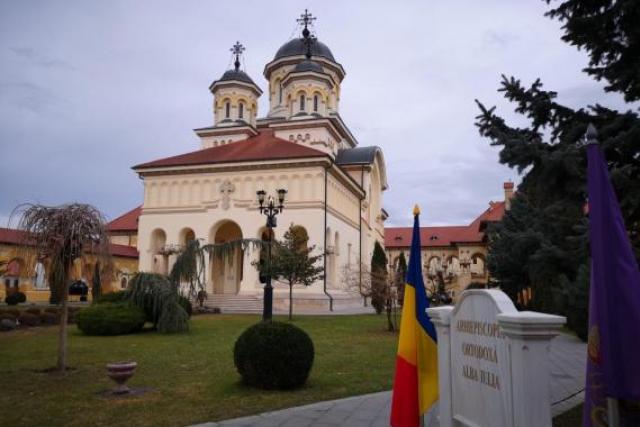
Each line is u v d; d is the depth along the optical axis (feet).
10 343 54.54
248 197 121.08
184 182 126.00
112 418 25.22
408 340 19.60
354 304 135.74
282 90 176.04
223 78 168.86
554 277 25.26
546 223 24.77
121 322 61.93
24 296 118.42
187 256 70.85
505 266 86.43
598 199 13.73
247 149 132.67
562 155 21.53
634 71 21.40
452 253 228.84
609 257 13.34
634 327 12.77
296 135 152.66
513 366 12.92
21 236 36.58
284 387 31.48
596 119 23.70
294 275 84.74
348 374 36.63
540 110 24.38
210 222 122.21
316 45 174.81
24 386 32.63
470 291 16.03
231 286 127.85
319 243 114.83
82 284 137.90
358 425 24.08
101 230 37.88
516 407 12.76
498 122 25.46
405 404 18.94
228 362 41.50
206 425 23.85
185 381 33.94
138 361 42.14
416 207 21.11
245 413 26.02
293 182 118.93
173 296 65.57
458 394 17.01
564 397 29.73
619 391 12.80
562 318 12.64
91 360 42.86
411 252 20.81
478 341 15.51
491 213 194.39
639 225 22.12
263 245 76.18
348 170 160.66
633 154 22.02
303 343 31.81
